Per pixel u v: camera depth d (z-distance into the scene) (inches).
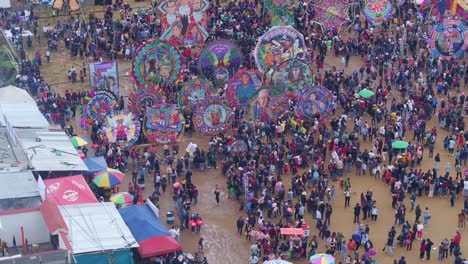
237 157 3201.3
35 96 3673.7
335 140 3351.4
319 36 4252.0
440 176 3154.5
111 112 3262.8
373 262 2669.8
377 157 3248.0
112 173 2920.8
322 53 4124.0
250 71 3528.5
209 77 3777.1
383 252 2812.5
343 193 3132.4
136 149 3326.8
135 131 3284.9
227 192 3105.3
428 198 3134.8
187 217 2864.2
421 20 4350.4
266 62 3767.2
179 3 3912.4
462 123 3528.5
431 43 3944.4
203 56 3740.2
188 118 3503.9
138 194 2952.8
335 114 3649.1
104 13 4520.2
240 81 3523.6
